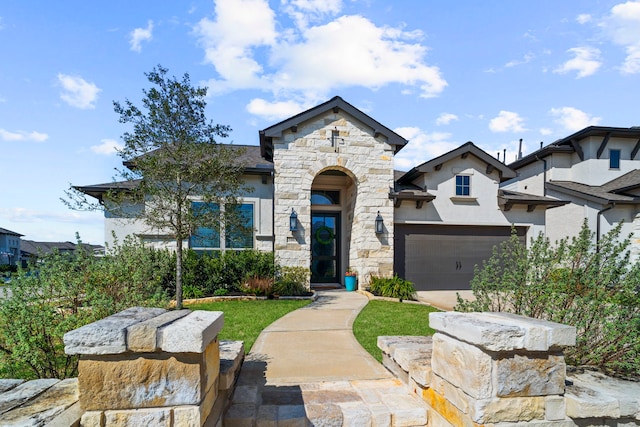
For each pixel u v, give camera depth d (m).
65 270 4.38
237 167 8.46
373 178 11.56
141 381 1.83
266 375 3.71
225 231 8.77
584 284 3.40
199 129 7.58
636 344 2.84
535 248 3.86
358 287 11.43
